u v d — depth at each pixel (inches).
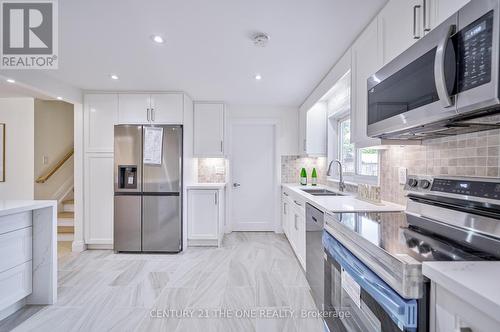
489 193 35.9
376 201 70.6
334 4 59.7
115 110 128.0
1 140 145.9
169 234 124.4
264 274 99.7
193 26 69.3
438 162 53.5
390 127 45.6
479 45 27.4
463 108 30.0
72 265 109.4
